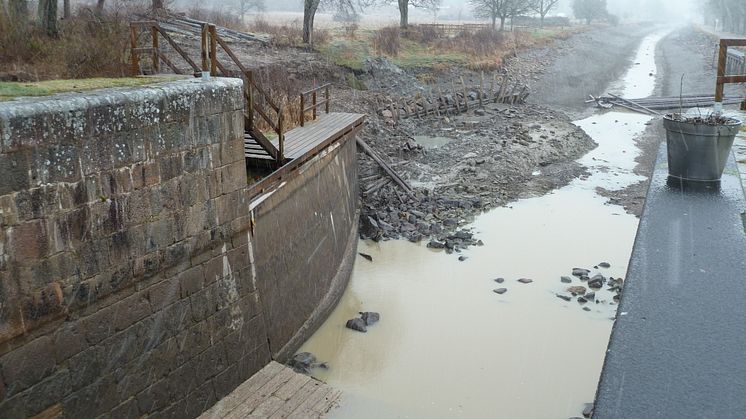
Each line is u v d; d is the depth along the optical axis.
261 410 8.24
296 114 16.69
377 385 9.63
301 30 36.19
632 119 31.23
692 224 6.86
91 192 6.50
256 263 9.28
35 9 19.56
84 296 6.50
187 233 7.86
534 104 33.88
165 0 29.33
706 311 4.94
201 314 8.16
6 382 5.79
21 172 5.79
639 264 5.83
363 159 18.89
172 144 7.52
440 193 18.70
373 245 15.27
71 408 6.44
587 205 18.23
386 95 29.39
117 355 6.95
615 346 4.48
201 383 8.20
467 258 14.45
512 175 20.69
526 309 12.06
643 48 73.81
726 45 8.92
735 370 4.16
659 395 3.91
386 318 11.73
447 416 8.95
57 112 6.07
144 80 8.40
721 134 8.15
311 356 10.27
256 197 9.52
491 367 10.21
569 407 9.23
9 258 5.75
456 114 30.09
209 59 9.19
